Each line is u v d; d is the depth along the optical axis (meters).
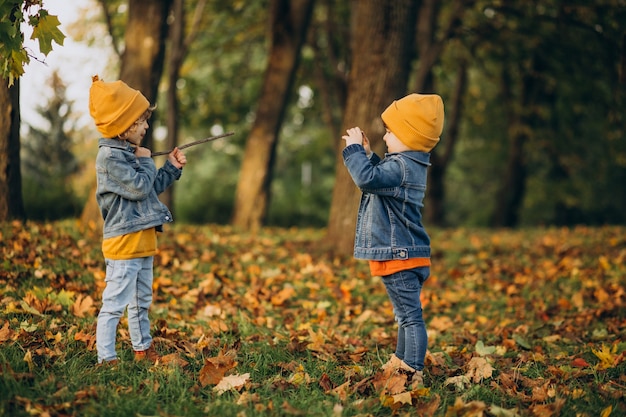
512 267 7.64
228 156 20.59
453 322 5.32
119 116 3.16
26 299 4.18
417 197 3.33
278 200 19.58
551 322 5.09
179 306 4.83
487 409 3.06
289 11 10.97
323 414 2.86
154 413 2.80
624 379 3.50
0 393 2.74
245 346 3.89
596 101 11.65
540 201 20.08
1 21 3.41
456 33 10.25
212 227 10.06
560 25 9.59
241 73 15.22
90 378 3.05
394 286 3.30
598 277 6.71
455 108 14.65
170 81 9.59
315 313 5.11
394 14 7.54
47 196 11.72
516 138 17.70
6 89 5.90
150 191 3.21
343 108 11.73
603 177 19.22
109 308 3.23
